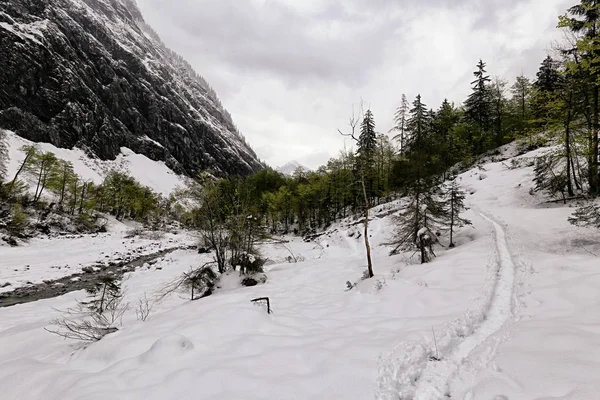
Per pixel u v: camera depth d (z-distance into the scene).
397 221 14.98
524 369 3.70
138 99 118.12
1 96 67.06
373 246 20.84
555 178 16.97
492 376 3.77
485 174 26.98
